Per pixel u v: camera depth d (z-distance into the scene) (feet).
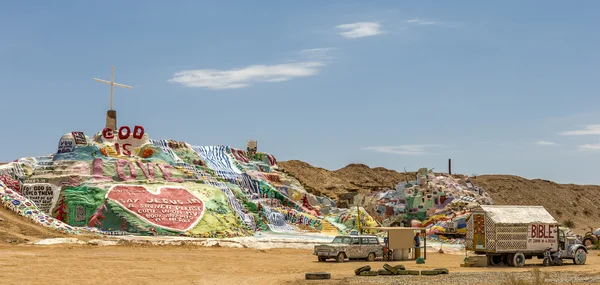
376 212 331.36
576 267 148.36
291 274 129.49
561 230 154.61
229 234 227.61
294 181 348.38
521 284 107.04
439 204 317.83
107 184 232.12
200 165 302.86
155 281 113.19
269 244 206.59
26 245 168.86
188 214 227.61
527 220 150.20
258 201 283.18
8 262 129.08
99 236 202.08
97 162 243.40
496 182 594.24
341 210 325.01
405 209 323.78
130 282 110.73
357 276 122.21
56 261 135.44
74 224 219.00
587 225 536.01
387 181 621.72
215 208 239.30
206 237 220.43
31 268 122.42
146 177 249.34
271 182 321.11
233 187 286.46
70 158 247.70
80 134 257.14
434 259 181.06
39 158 250.78
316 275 116.78
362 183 605.31
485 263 149.07
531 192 588.91
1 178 229.25
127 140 274.57
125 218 216.95
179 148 305.94
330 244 162.91
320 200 336.90
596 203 612.29
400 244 171.22
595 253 215.10
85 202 221.87
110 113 286.05
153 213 221.87
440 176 353.31
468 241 152.35
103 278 114.32
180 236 215.72
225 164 322.96
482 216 149.79
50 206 225.15
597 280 117.19
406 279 116.78
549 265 151.33
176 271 129.59
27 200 210.38
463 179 367.86
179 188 239.91
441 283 110.73
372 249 167.73
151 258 151.74
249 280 116.67
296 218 283.38
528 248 149.79
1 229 182.91
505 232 147.54
